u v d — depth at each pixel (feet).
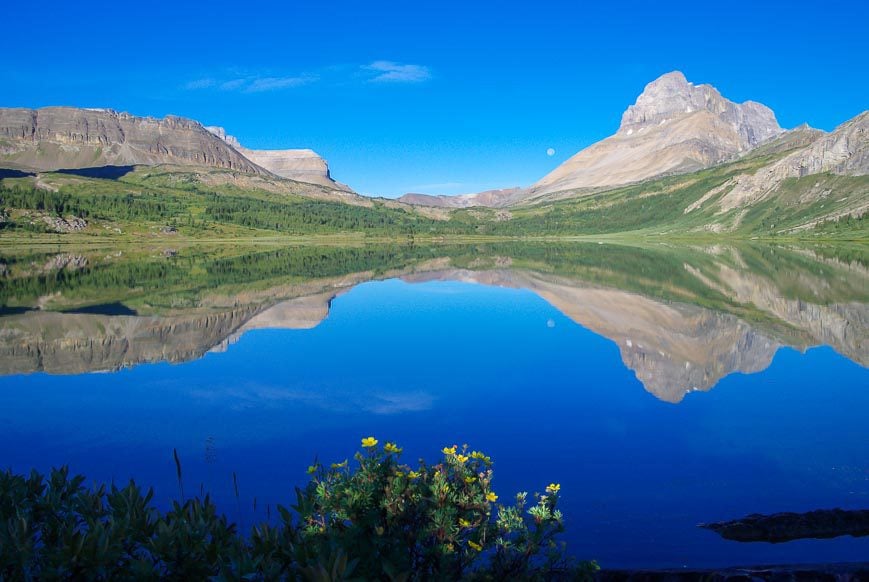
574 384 74.13
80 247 504.43
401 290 189.67
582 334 110.42
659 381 75.41
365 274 255.70
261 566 21.54
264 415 62.08
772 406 64.08
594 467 47.55
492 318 130.52
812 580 29.35
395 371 81.41
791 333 111.86
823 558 33.88
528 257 378.73
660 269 265.54
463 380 76.23
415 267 297.53
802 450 50.90
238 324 125.08
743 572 30.09
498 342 102.42
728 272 244.83
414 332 112.98
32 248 476.13
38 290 191.01
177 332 116.26
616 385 73.36
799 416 60.54
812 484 44.06
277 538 23.56
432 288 195.42
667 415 61.05
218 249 506.48
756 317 131.23
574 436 54.90
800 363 86.02
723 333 112.27
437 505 24.27
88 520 24.38
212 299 168.55
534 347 98.22
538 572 25.50
